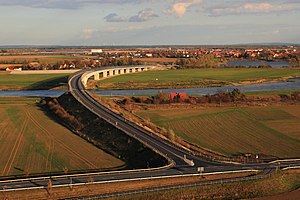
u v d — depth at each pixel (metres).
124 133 104.06
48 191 66.06
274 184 73.12
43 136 109.81
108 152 96.94
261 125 122.88
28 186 68.00
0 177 78.88
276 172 78.12
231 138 109.69
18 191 65.69
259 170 79.94
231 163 84.50
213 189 69.56
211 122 126.19
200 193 68.44
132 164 88.56
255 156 93.62
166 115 135.50
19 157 91.75
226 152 97.38
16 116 134.62
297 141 107.12
